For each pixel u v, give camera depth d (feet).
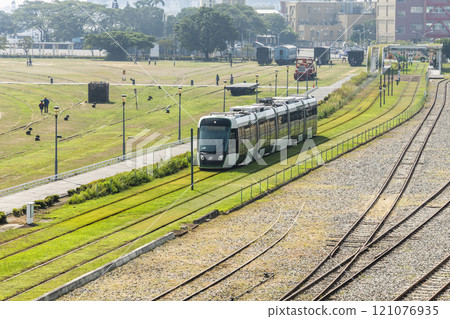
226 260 199.31
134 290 174.50
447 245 213.05
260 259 200.13
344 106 584.81
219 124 331.36
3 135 509.76
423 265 193.16
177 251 208.64
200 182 307.37
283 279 182.60
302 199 278.87
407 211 257.75
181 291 173.27
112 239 222.28
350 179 316.19
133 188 299.58
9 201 274.16
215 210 253.85
